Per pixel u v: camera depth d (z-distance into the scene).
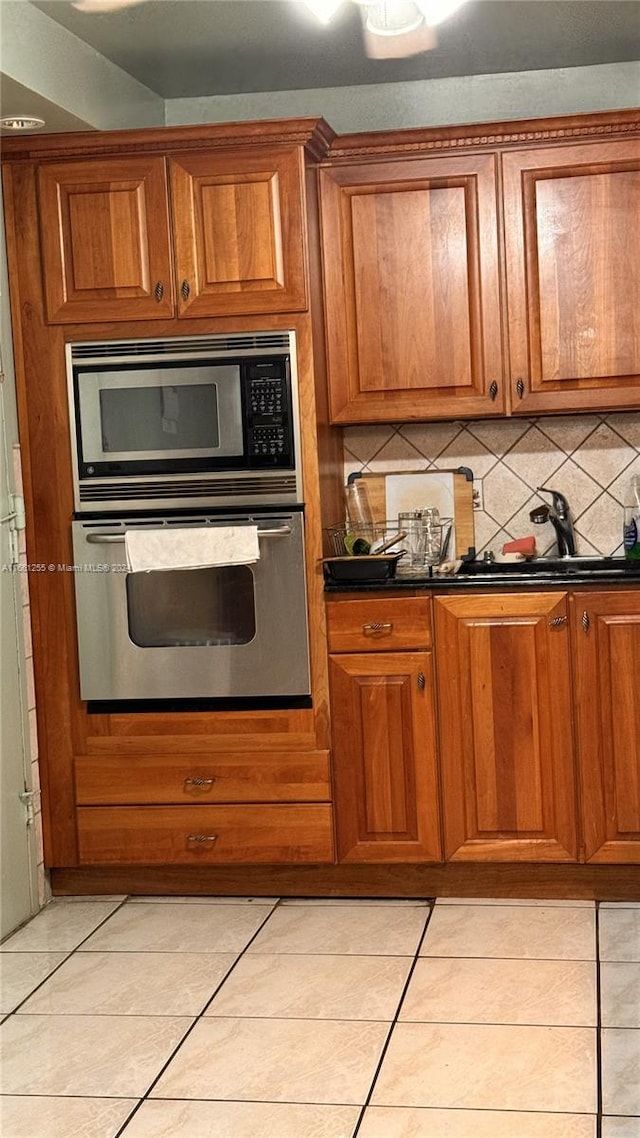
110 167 3.60
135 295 3.62
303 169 3.53
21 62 3.11
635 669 3.48
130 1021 2.92
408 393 3.82
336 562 3.62
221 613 3.63
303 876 3.73
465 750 3.58
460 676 3.56
